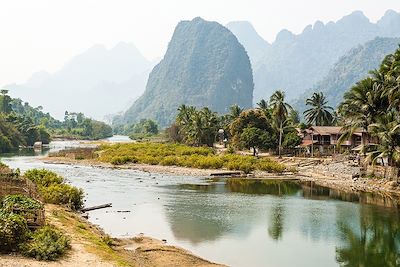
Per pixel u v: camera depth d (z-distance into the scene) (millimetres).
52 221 33656
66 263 24266
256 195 61375
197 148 128000
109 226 41031
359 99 78125
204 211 49281
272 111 130750
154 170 94688
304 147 118125
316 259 32406
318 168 91625
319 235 39312
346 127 87125
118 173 88750
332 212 49156
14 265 22453
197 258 31219
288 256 32969
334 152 112562
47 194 45281
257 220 44906
